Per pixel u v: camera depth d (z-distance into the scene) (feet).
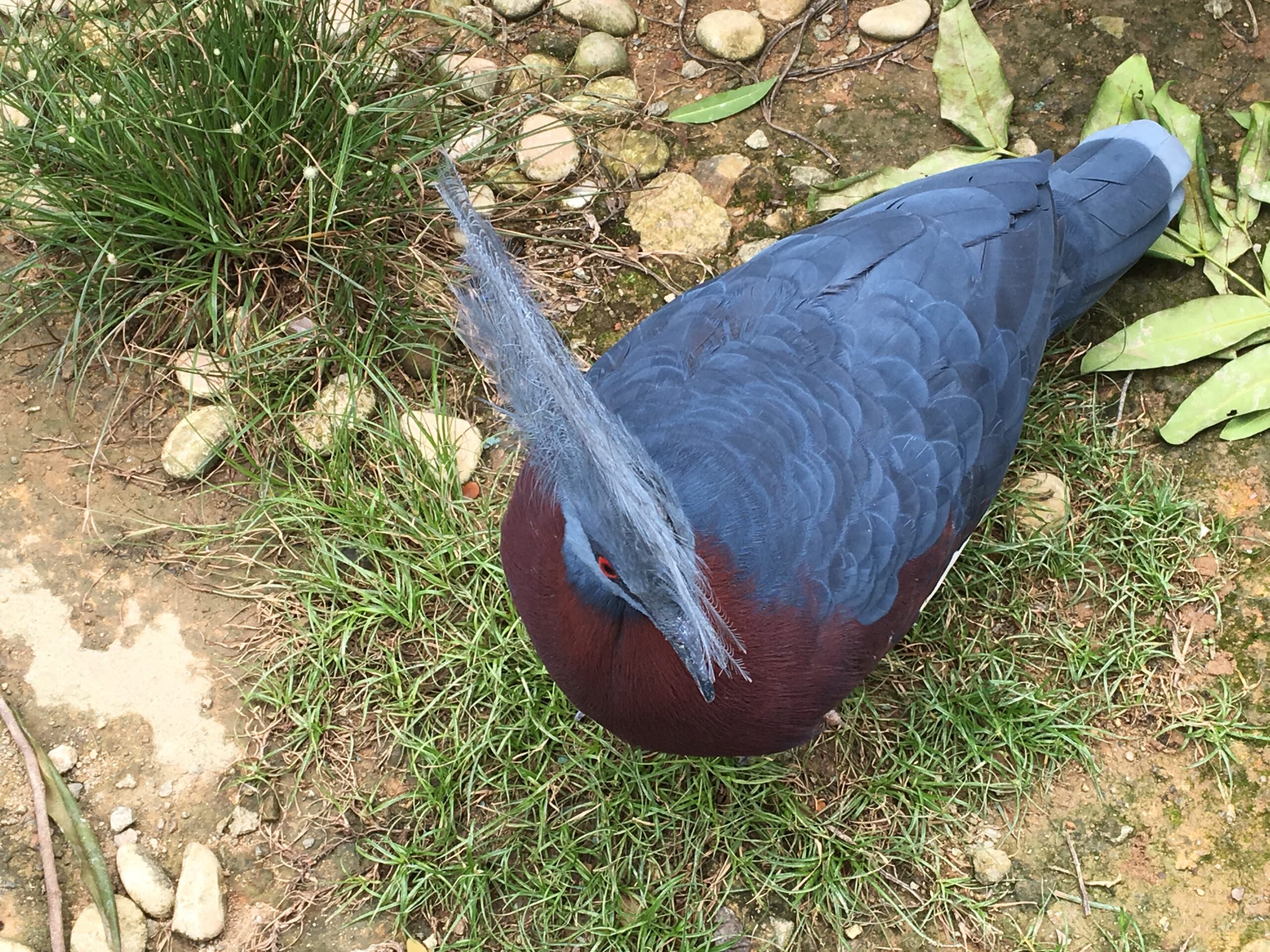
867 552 2.88
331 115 3.66
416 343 3.72
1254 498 3.59
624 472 2.43
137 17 3.64
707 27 4.11
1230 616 3.48
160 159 3.53
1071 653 3.46
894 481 2.93
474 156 3.81
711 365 3.01
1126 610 3.50
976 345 3.08
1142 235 3.54
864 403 2.95
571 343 3.81
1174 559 3.54
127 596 3.45
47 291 3.68
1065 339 3.77
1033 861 3.28
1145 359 3.67
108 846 3.20
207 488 3.59
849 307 3.06
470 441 3.67
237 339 3.69
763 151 4.01
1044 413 3.70
